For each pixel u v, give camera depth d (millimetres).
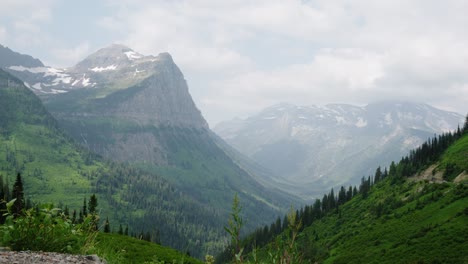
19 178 58312
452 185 168125
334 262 137625
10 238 8570
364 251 136375
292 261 6035
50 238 9055
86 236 9648
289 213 6344
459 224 121688
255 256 6145
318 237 186250
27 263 7379
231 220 6246
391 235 141375
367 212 193500
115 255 10391
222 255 144250
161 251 60969
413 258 109250
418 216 148875
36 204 9227
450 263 97312
